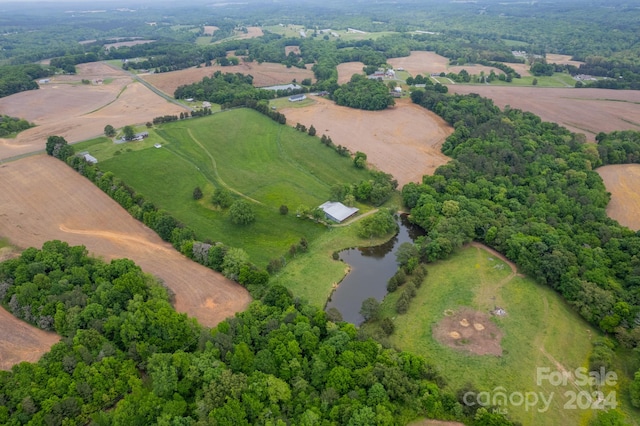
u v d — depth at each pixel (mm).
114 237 141625
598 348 99688
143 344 90938
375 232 147000
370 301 112875
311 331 97062
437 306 116250
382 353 93438
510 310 114375
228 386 81500
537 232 135250
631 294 110688
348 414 80000
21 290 103938
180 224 142625
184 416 79188
